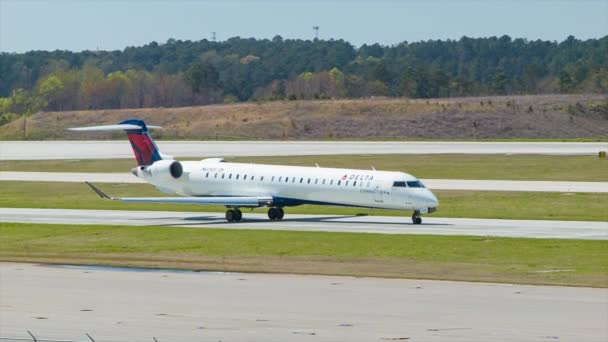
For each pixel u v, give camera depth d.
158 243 187.12
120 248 180.62
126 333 109.94
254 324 114.44
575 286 136.38
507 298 128.12
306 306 124.38
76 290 136.25
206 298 130.12
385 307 123.19
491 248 174.12
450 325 112.75
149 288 137.62
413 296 130.25
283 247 179.12
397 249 174.50
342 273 149.38
